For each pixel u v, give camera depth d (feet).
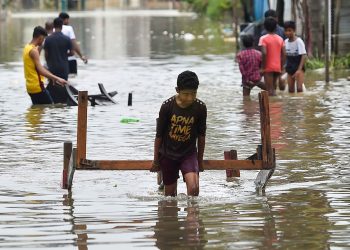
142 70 157.48
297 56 121.49
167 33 280.10
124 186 64.64
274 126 91.35
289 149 78.28
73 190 63.16
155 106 109.40
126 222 53.78
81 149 61.21
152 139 84.38
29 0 512.63
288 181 65.62
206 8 394.11
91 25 339.36
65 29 145.48
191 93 58.70
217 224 53.21
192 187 59.82
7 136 86.99
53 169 70.44
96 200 59.98
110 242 49.42
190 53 197.06
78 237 50.47
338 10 160.56
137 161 61.26
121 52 204.95
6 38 257.34
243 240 49.67
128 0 581.53
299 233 51.11
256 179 64.18
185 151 60.29
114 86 132.26
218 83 134.41
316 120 95.35
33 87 111.96
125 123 95.35
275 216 55.06
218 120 96.07
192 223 53.47
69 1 526.98
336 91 122.52
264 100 61.82
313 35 163.53
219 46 217.36
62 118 100.01
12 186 64.34
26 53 111.75
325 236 50.42
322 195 61.00
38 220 54.44
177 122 59.26
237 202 59.16
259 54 118.32
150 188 63.98
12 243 49.24
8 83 137.59
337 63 156.66
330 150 77.56
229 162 61.41
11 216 55.42
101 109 106.93
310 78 140.36
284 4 170.19
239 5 308.81
